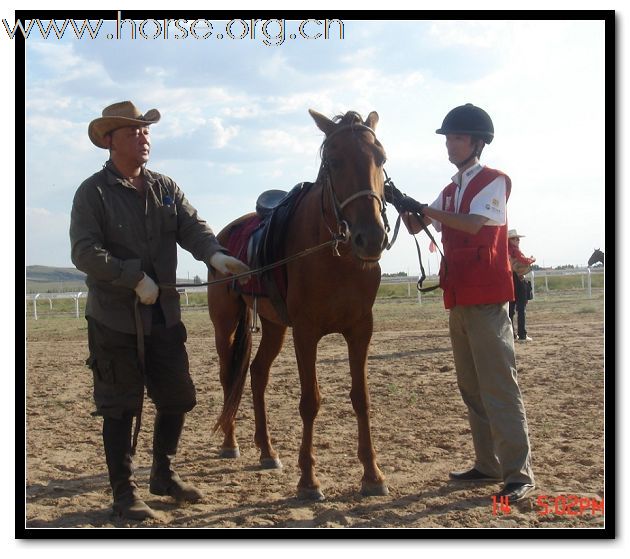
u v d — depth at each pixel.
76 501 4.75
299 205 5.27
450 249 4.87
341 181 4.54
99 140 4.62
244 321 5.92
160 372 4.66
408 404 7.53
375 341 13.34
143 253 4.56
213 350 12.82
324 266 4.78
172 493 4.70
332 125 4.78
